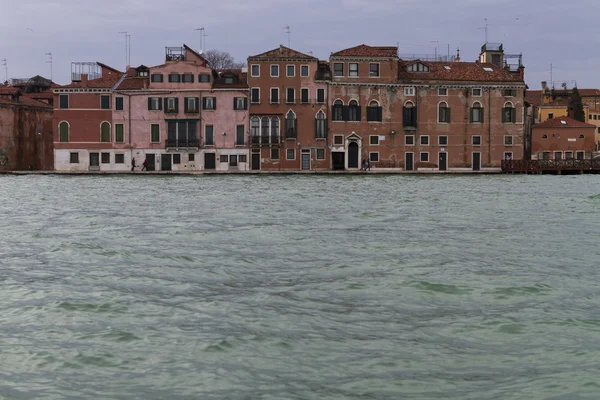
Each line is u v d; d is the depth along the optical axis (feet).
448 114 273.33
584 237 77.56
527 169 259.39
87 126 269.23
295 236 78.54
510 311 45.21
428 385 33.22
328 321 43.09
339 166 272.51
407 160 273.95
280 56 268.21
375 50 272.31
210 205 118.83
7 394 32.71
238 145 270.46
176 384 33.53
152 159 270.87
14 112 279.28
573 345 38.37
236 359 36.45
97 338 39.86
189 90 269.23
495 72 278.26
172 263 62.03
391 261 62.44
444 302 47.75
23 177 231.50
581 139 284.00
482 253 66.74
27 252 67.82
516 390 32.48
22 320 43.45
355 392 32.45
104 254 66.39
